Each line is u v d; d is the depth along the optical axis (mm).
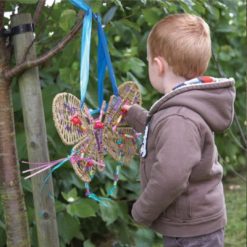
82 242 2832
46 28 2088
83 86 1539
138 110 1762
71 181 2500
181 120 1553
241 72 3756
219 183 1732
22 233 1692
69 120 1531
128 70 2855
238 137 3881
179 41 1682
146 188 1585
